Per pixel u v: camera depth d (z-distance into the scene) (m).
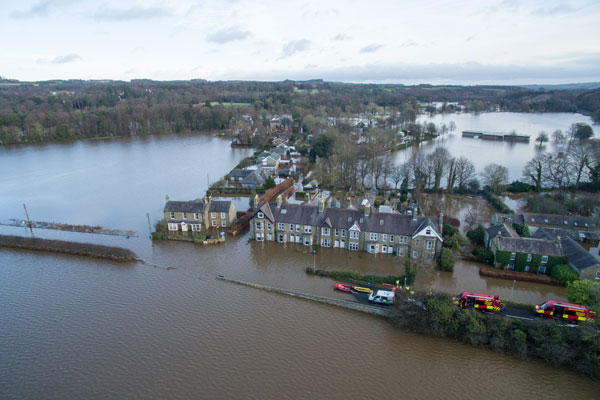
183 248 86.81
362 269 76.00
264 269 76.81
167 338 56.81
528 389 48.00
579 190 126.75
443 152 132.75
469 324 54.50
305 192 128.62
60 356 53.12
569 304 57.09
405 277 67.75
